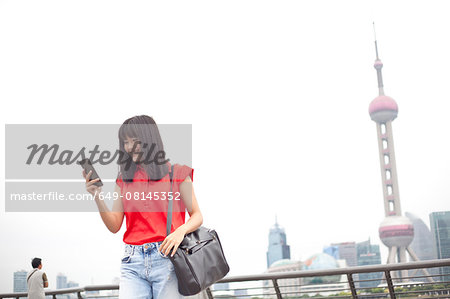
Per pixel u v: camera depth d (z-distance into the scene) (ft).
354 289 10.80
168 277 5.52
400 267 10.30
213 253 5.71
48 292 17.10
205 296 11.93
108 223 5.82
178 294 5.58
